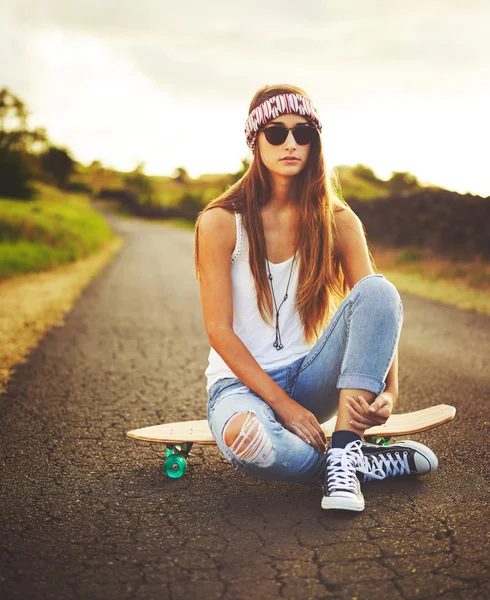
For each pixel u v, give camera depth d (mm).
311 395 2484
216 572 1878
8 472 2748
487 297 8805
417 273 12008
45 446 3105
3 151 43750
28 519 2268
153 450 3045
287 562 1922
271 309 2441
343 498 2168
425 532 2092
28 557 1988
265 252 2422
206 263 2389
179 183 138375
